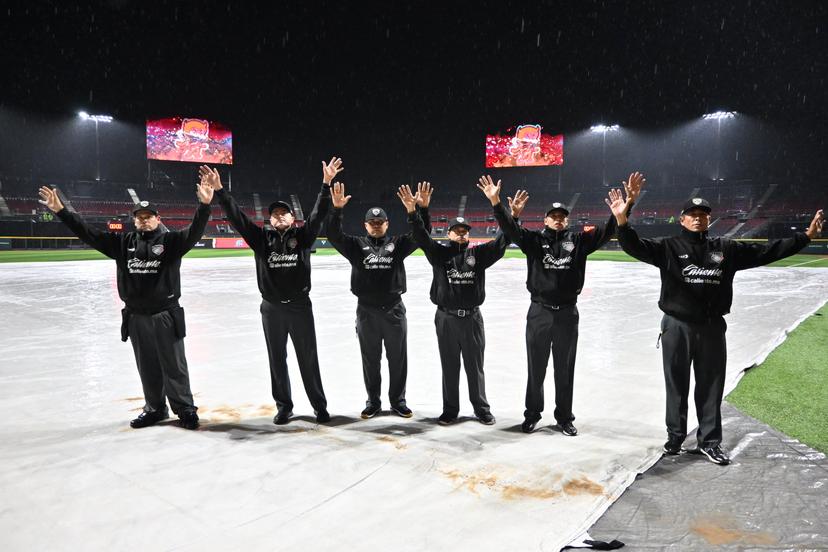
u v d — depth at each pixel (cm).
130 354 691
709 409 378
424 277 1817
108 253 438
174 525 281
